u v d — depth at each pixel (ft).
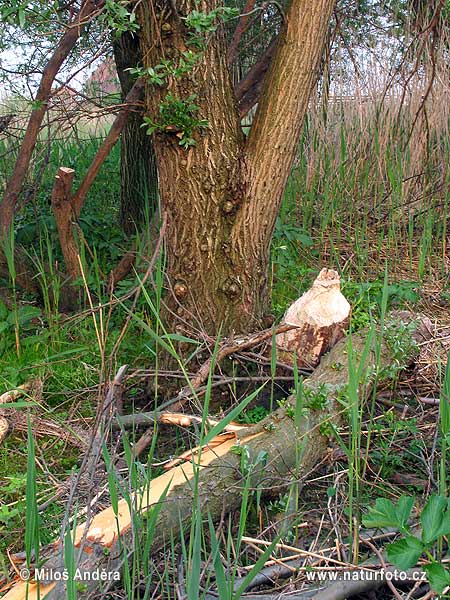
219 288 12.07
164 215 11.30
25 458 11.06
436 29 19.71
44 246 17.48
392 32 20.75
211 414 11.71
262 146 11.81
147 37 11.39
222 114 11.71
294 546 8.73
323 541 8.91
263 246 12.30
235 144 11.85
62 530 7.28
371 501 9.74
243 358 11.85
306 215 19.99
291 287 16.76
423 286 17.49
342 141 19.54
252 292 12.30
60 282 15.56
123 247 17.95
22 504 9.41
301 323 11.80
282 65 11.73
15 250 15.47
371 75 20.53
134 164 18.52
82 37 14.38
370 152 20.72
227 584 6.92
